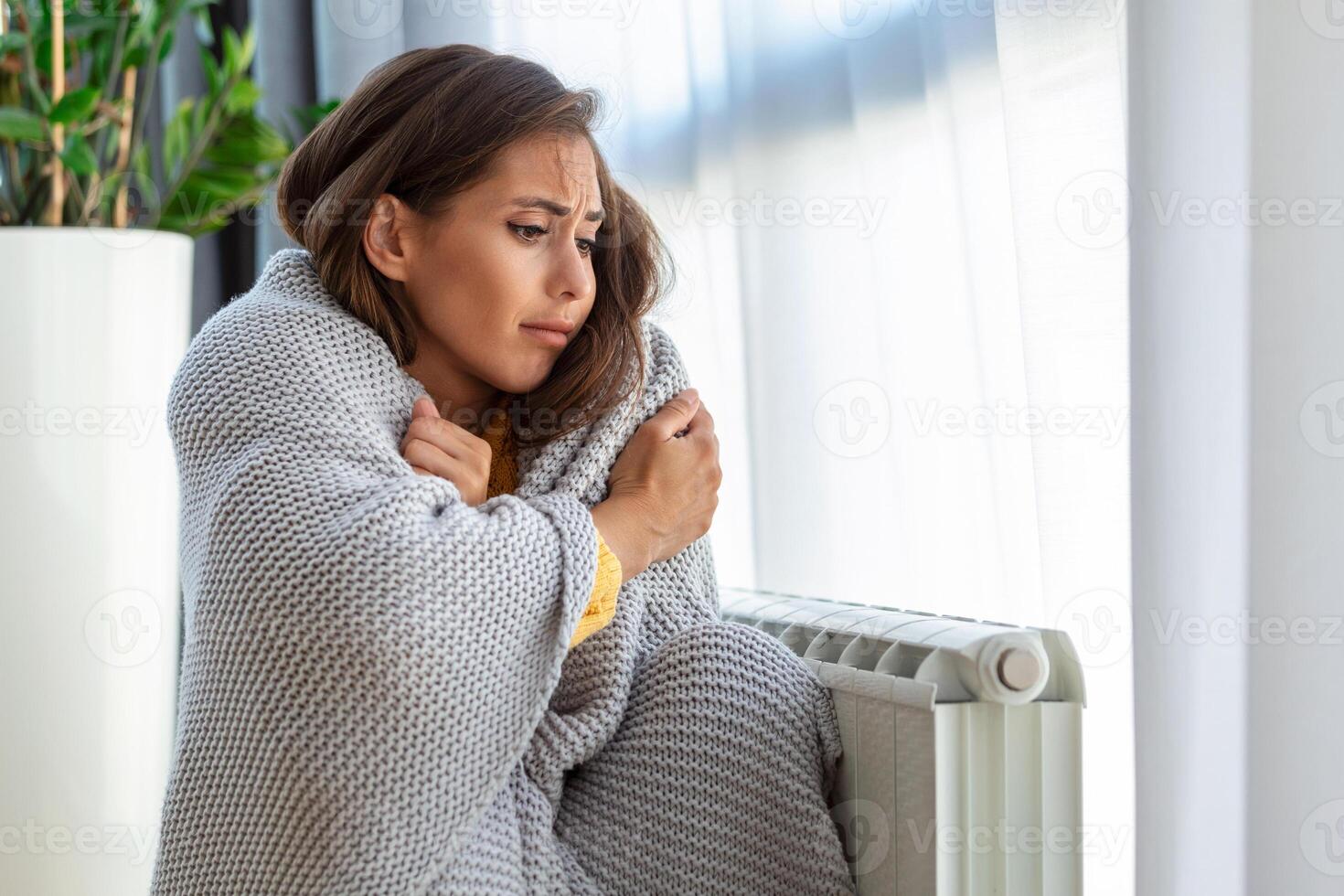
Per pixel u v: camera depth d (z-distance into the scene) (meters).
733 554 1.30
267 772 0.70
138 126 1.57
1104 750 0.84
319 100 1.65
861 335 1.11
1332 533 0.69
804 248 1.15
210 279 1.89
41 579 1.29
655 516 0.85
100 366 1.31
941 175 0.99
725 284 1.28
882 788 0.78
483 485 0.79
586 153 0.83
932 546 1.03
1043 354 0.85
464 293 0.81
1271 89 0.71
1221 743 0.74
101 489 1.31
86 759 1.30
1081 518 0.84
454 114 0.80
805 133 1.15
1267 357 0.71
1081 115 0.83
